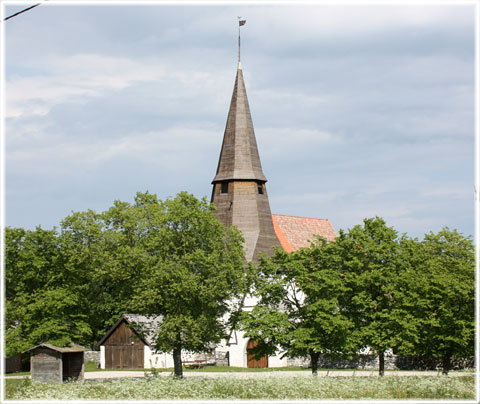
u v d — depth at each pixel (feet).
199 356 254.06
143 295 160.35
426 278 163.12
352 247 175.83
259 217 272.31
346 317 169.27
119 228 175.01
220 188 277.64
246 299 245.86
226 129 282.56
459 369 208.85
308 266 179.42
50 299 175.94
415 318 162.40
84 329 181.37
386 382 132.57
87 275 185.37
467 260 175.22
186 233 170.09
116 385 132.87
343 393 120.16
